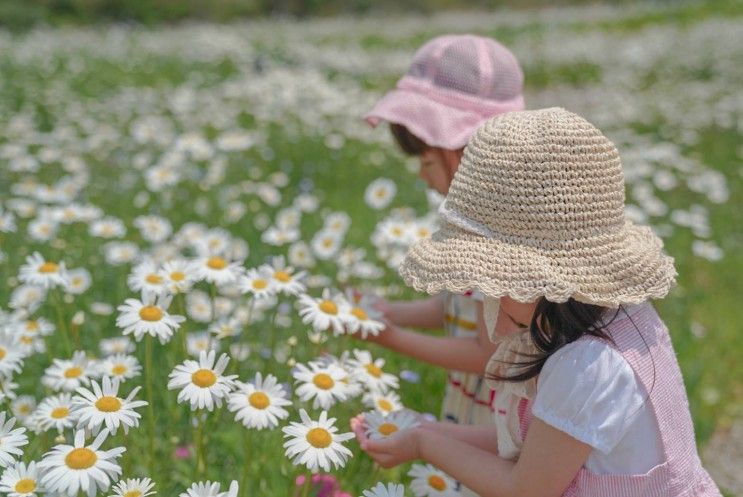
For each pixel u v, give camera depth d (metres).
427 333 3.13
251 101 7.62
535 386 1.59
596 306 1.49
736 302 4.23
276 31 17.19
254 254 3.45
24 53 11.13
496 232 1.47
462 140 2.10
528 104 10.16
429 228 3.10
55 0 17.70
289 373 2.21
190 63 11.02
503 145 1.46
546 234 1.44
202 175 4.67
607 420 1.44
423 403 2.65
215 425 2.00
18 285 2.89
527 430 1.61
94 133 6.10
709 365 3.52
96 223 3.21
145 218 3.30
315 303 1.98
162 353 2.41
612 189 1.47
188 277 2.08
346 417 2.13
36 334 2.26
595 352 1.46
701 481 1.56
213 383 1.62
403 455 1.73
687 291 4.22
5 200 4.11
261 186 4.61
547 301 1.48
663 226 4.77
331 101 7.30
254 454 2.03
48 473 1.41
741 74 10.62
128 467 1.69
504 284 1.42
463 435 1.84
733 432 3.18
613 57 12.59
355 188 5.41
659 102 8.70
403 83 2.24
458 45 2.19
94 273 3.18
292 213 3.82
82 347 2.47
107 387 1.58
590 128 1.47
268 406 1.66
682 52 12.18
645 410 1.48
